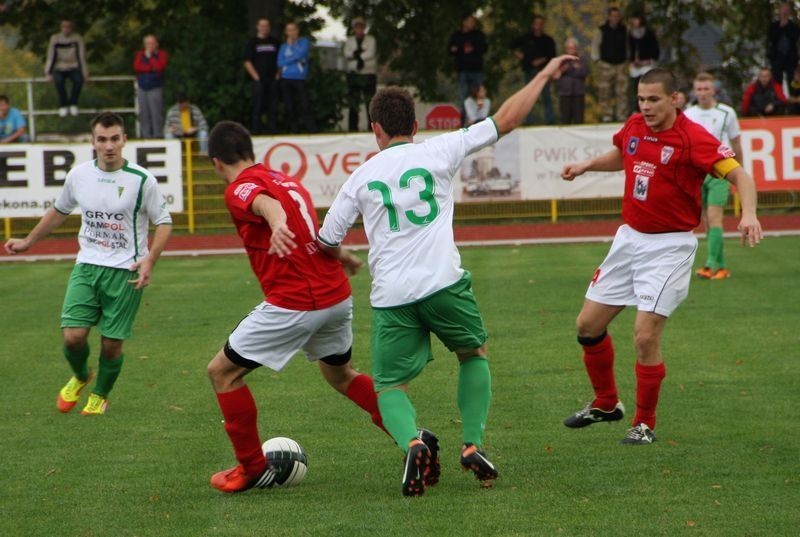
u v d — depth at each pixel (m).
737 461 18.75
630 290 20.53
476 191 64.94
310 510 16.62
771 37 71.94
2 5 87.31
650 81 19.42
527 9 88.06
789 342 29.77
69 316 23.62
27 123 79.81
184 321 36.66
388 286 17.12
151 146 64.81
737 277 43.41
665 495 16.86
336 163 64.62
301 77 70.62
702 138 19.44
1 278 51.84
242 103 78.81
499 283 44.09
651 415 20.33
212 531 15.68
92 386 27.19
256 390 25.84
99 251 23.77
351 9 87.94
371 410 19.00
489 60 90.69
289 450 18.09
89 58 92.06
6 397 25.81
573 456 19.44
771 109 69.94
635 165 20.17
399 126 17.47
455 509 16.41
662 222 20.05
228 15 88.62
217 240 65.75
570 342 30.64
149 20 92.31
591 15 120.38
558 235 64.75
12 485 18.47
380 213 17.14
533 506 16.44
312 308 17.67
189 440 21.42
